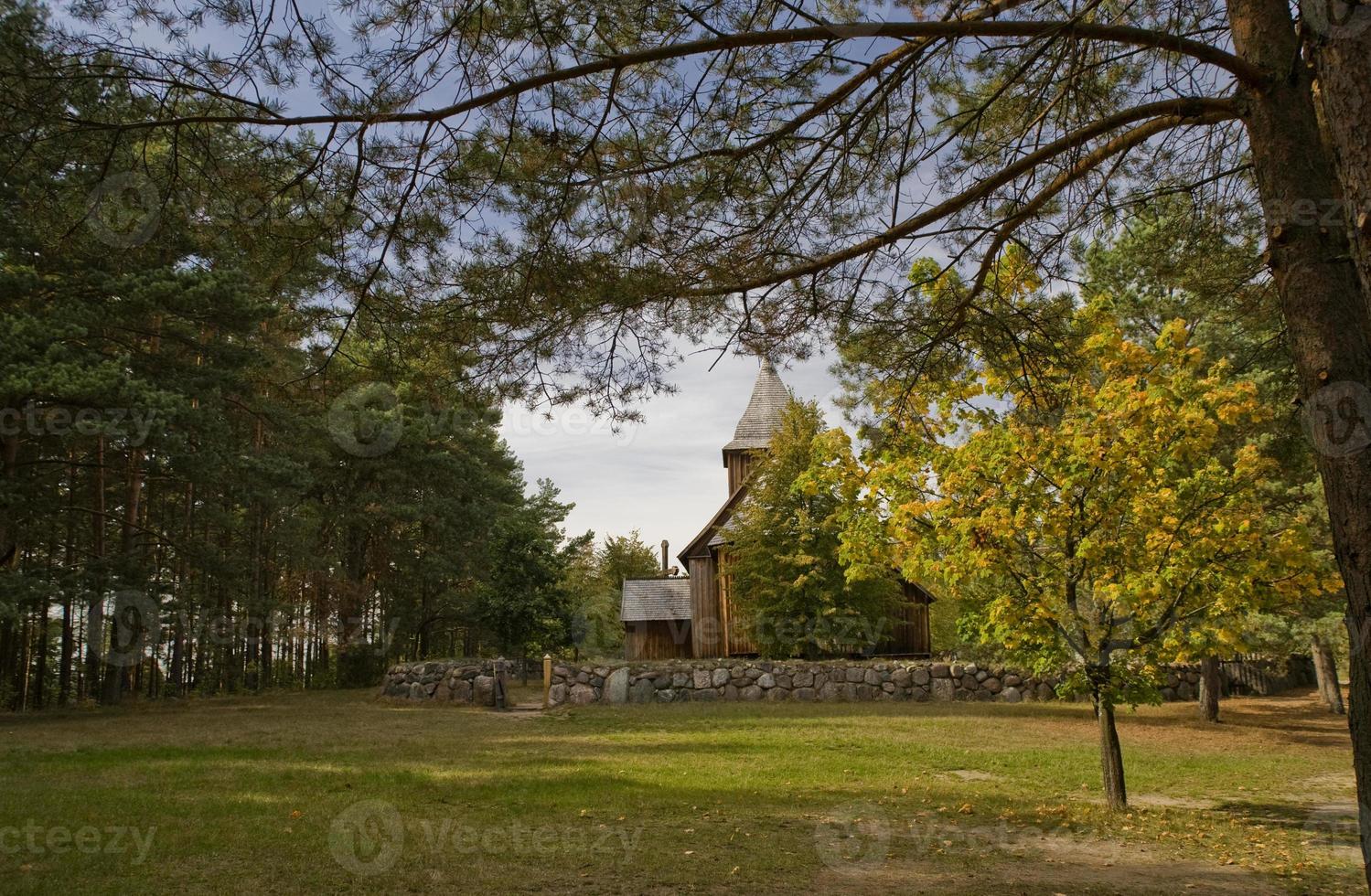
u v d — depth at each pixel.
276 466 21.81
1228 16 4.59
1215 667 19.16
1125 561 8.84
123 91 4.56
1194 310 9.73
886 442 8.70
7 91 4.39
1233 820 8.83
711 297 6.14
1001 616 9.08
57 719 18.64
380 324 5.67
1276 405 8.91
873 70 5.35
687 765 11.71
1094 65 5.42
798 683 23.64
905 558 9.72
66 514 22.83
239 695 27.89
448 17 4.73
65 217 5.09
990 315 6.49
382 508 33.28
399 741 14.42
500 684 22.42
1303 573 8.41
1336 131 3.43
